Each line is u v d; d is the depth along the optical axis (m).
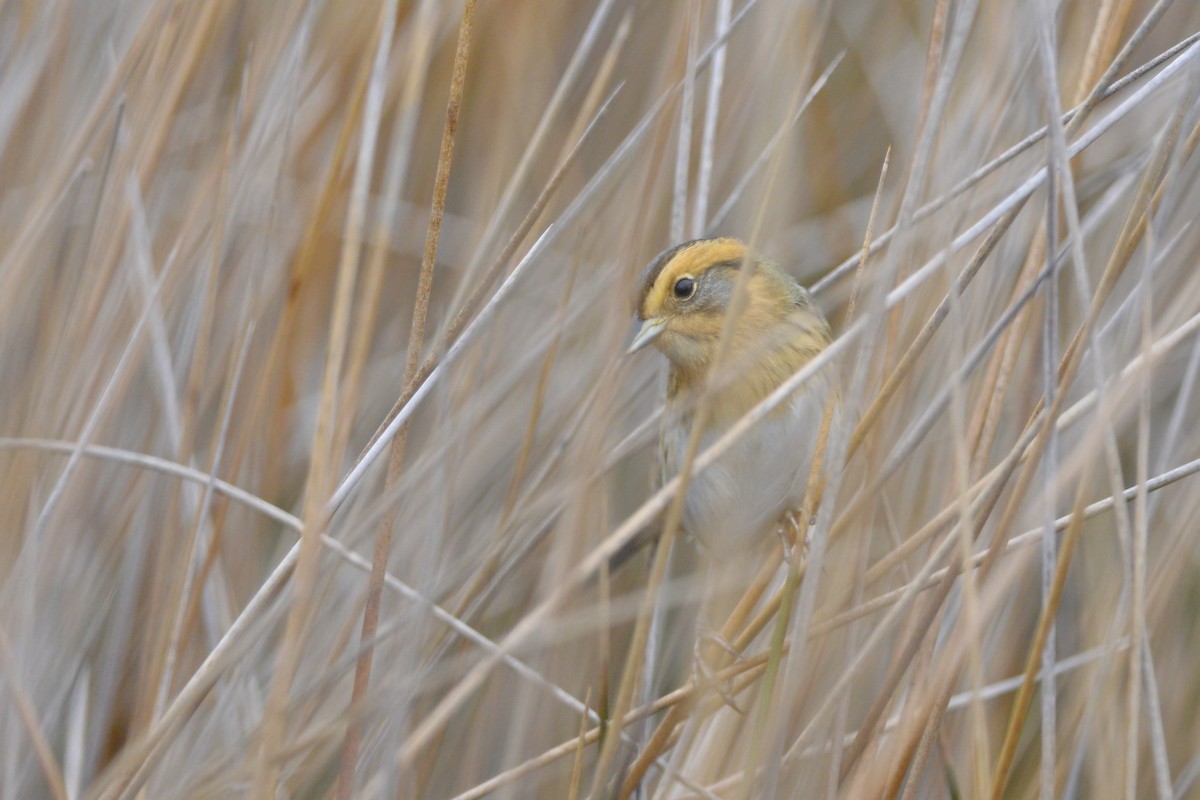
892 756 6.10
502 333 8.79
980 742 5.11
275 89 8.26
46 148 8.34
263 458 8.64
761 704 5.62
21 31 8.35
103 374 8.10
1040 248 6.52
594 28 7.13
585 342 8.84
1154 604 7.33
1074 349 6.16
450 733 8.09
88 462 8.05
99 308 7.96
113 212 7.85
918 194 5.28
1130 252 5.46
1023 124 7.91
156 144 7.93
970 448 6.68
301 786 7.47
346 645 7.38
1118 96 9.04
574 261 7.25
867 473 6.70
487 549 7.01
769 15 8.84
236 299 8.73
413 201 9.90
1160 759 5.42
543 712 7.88
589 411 7.64
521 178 7.06
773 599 6.95
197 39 7.96
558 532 7.46
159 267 8.80
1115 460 5.41
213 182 8.23
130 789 5.77
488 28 9.68
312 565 5.22
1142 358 5.39
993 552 5.82
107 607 8.37
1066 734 7.37
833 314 9.78
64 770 7.64
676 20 8.87
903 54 10.19
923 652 6.43
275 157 8.38
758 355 7.36
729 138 9.08
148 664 7.78
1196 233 8.04
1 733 7.10
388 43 5.43
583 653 8.13
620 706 5.23
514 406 8.52
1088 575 7.98
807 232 9.84
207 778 6.63
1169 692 7.92
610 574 8.33
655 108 6.96
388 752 5.84
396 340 9.80
